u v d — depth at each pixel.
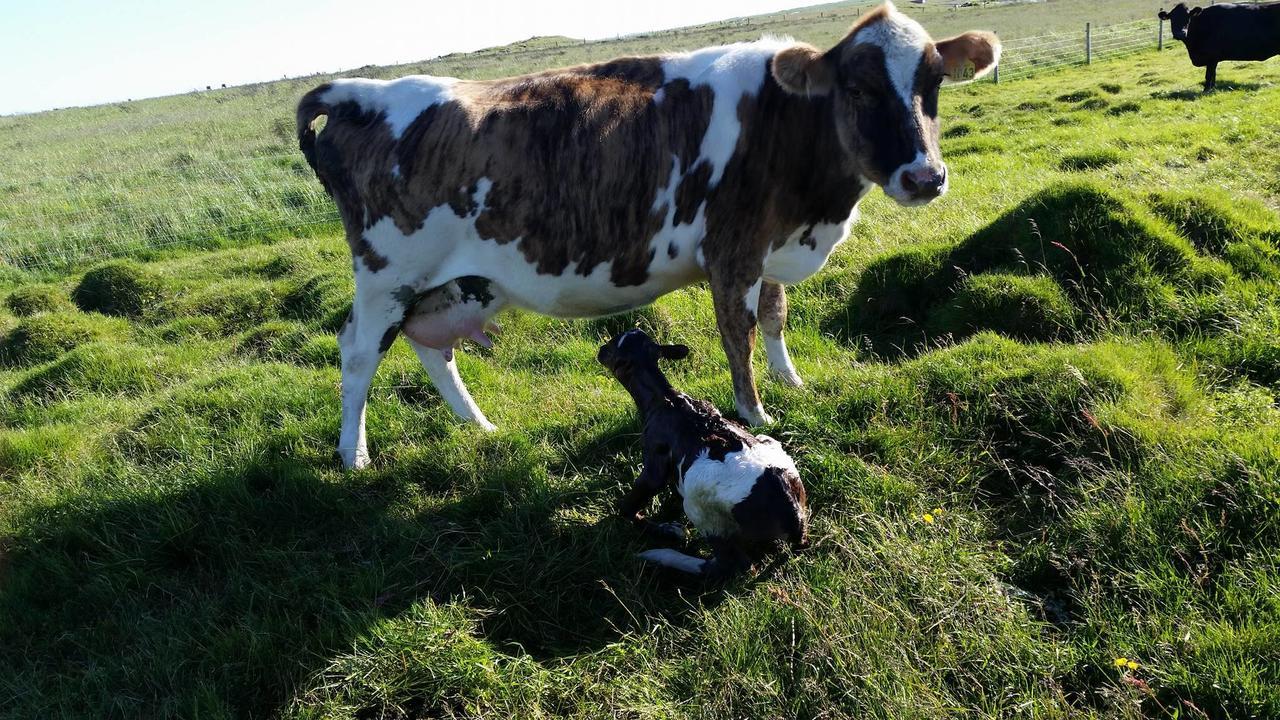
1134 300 5.71
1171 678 2.97
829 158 4.68
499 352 6.74
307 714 3.28
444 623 3.62
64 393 6.88
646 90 4.69
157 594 4.22
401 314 4.94
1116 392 4.49
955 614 3.36
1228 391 4.68
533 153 4.54
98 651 3.85
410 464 4.98
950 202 9.08
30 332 8.16
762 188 4.67
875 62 4.32
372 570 4.04
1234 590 3.26
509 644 3.62
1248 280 5.82
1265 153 9.85
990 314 5.94
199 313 8.61
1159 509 3.65
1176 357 5.02
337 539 4.48
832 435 4.52
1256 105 13.25
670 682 3.33
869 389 4.84
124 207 14.52
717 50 4.82
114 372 7.13
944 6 70.50
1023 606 3.44
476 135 4.54
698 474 3.79
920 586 3.50
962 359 5.07
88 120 44.34
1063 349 5.09
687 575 3.92
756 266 4.80
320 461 5.19
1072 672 3.13
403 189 4.61
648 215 4.66
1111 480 3.91
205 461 5.02
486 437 5.09
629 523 4.25
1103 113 14.77
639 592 3.82
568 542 4.19
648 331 6.71
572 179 4.55
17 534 4.59
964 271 6.65
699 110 4.61
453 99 4.65
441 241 4.70
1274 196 8.14
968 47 4.72
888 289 6.74
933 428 4.52
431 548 4.17
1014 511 4.07
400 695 3.38
